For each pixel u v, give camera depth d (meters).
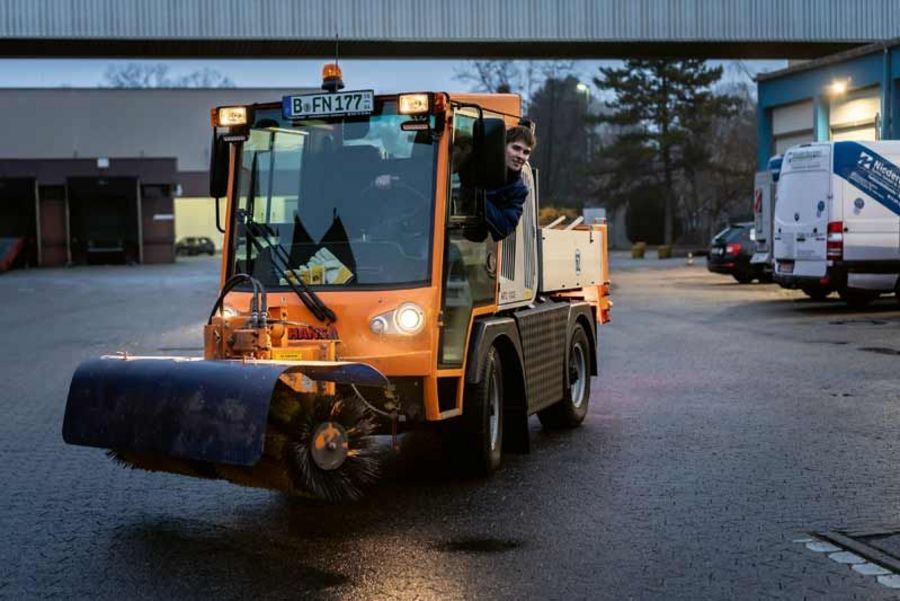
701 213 76.62
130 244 63.62
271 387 5.86
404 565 5.75
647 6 38.62
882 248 21.05
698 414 10.37
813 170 21.39
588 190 77.44
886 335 17.00
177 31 36.62
